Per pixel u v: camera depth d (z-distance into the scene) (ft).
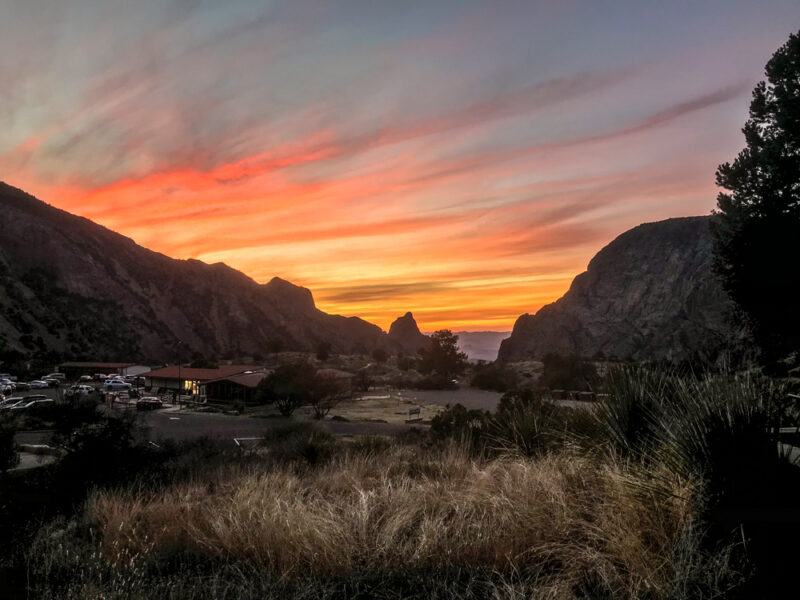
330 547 11.06
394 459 24.02
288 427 77.71
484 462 22.26
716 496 10.47
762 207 37.37
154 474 26.32
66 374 409.49
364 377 431.43
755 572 8.47
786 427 13.44
